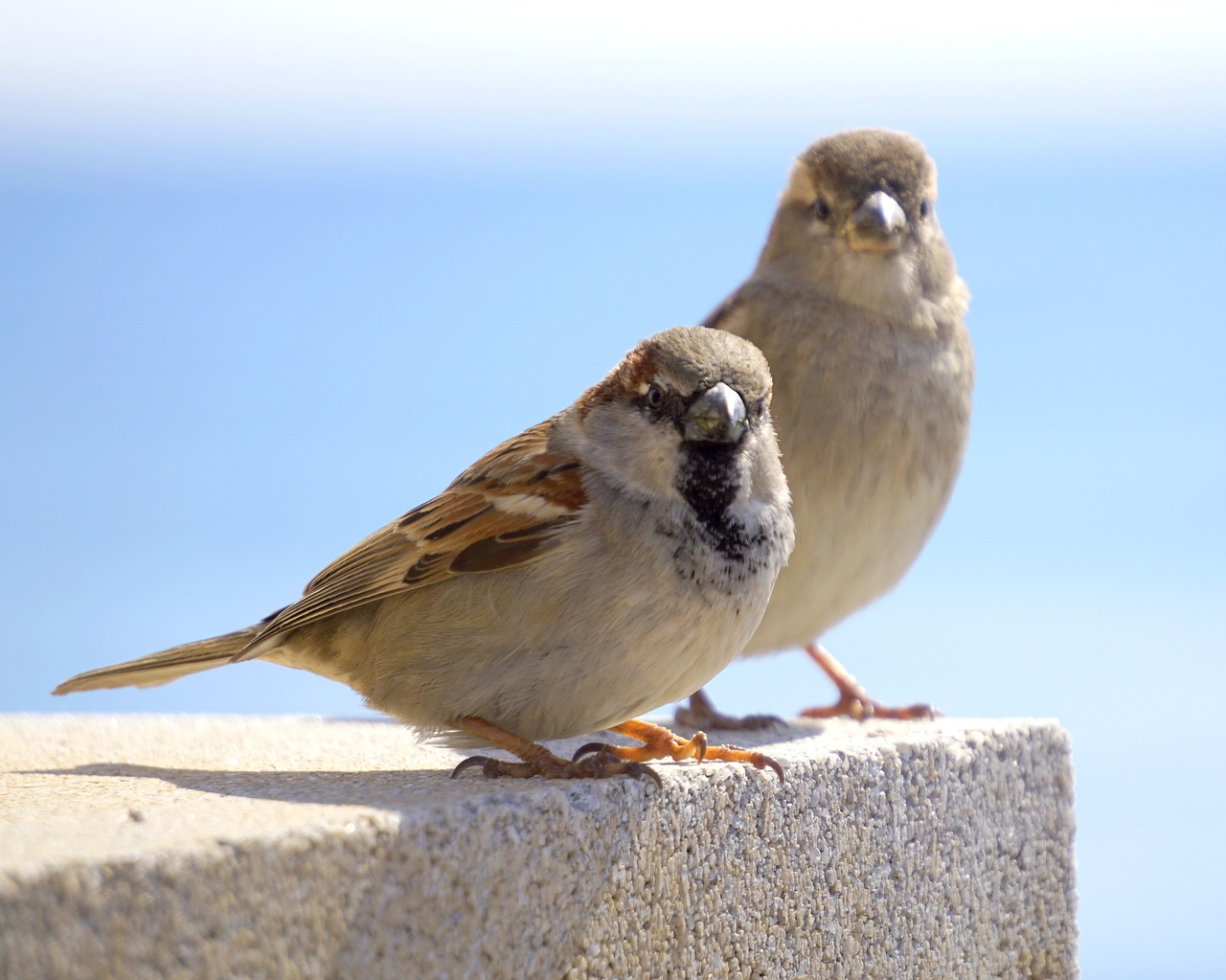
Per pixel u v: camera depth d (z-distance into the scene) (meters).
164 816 5.36
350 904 5.18
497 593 7.07
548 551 7.00
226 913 4.82
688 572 6.95
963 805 8.30
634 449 7.11
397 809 5.52
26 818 5.37
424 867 5.44
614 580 6.95
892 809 7.79
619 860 6.25
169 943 4.68
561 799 6.03
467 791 6.10
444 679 7.21
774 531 7.25
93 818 5.37
